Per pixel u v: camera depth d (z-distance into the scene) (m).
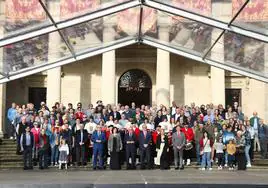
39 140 24.05
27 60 19.06
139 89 40.53
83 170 23.17
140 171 22.12
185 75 39.97
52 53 19.31
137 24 19.05
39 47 18.47
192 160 26.23
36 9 17.16
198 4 14.14
